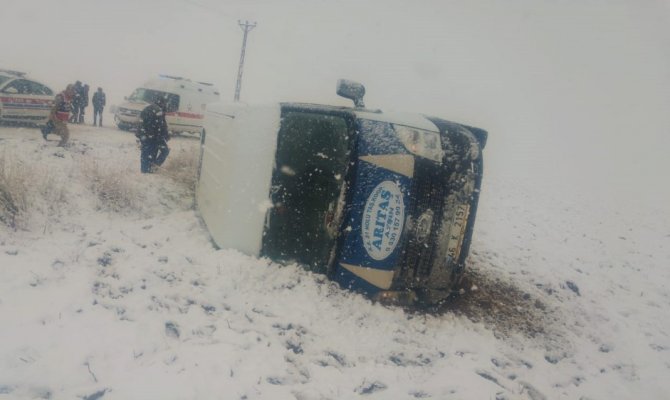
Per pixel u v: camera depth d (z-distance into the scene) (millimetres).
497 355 4184
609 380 4203
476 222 8648
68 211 5949
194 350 3385
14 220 5109
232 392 2973
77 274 4266
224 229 5223
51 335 3264
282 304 4293
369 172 4406
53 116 9266
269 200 4891
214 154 6207
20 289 3830
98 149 10023
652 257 8820
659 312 6055
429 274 4672
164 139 8641
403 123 4578
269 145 4914
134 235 5664
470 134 4816
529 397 3645
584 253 8125
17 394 2680
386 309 4504
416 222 4520
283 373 3305
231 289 4410
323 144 4629
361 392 3281
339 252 4445
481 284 5781
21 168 6004
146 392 2836
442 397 3375
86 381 2867
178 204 7590
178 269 4734
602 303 5992
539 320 5148
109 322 3570
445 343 4223
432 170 4535
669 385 4258
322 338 3906
